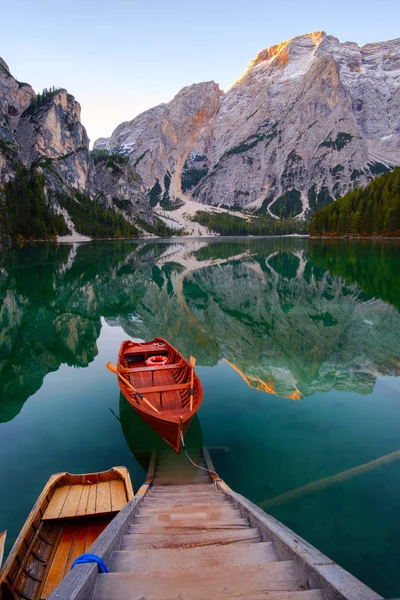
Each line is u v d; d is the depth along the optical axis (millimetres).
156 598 3666
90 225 184125
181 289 39969
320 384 15281
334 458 9914
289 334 23391
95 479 8414
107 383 15617
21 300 33156
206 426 11773
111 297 35562
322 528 7516
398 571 6535
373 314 28250
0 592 5371
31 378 16203
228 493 7422
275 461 9883
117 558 4570
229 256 79625
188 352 20016
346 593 3107
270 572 4039
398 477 9133
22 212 136750
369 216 131375
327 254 76312
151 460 9938
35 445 10852
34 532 6797
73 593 3164
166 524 5949
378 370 16984
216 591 3762
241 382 15523
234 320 27250
